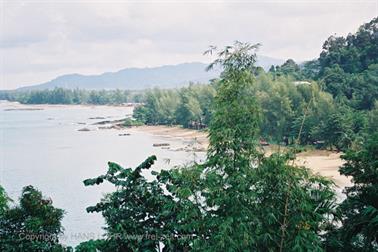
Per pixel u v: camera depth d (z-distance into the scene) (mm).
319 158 67500
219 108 12594
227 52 12586
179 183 13086
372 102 86000
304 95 86188
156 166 62500
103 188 49562
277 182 12195
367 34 122312
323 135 72000
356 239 15742
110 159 74812
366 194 15930
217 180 12266
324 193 12852
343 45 124312
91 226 34562
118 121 159625
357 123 71688
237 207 11961
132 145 95375
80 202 43281
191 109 121812
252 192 12008
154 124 144375
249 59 12586
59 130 136875
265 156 12789
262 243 12320
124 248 13391
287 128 78812
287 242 12211
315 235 12281
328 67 108188
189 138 106500
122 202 13883
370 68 101688
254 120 12430
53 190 49750
